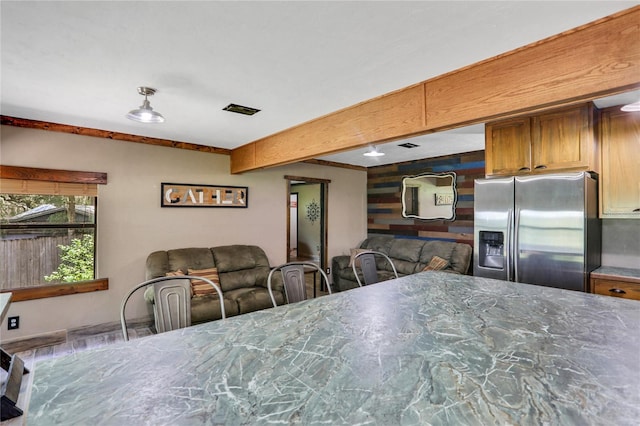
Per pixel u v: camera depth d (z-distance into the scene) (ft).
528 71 5.82
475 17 4.96
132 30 5.29
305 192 26.94
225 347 3.84
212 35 5.45
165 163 13.21
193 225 13.94
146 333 11.66
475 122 6.73
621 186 9.11
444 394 2.77
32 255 10.63
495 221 9.95
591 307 5.24
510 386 2.88
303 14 4.88
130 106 9.02
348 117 9.07
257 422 2.45
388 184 19.75
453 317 4.79
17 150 10.13
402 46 5.83
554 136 9.17
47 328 10.63
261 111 9.43
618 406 2.57
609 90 5.03
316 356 3.56
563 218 8.66
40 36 5.44
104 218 11.75
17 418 6.47
